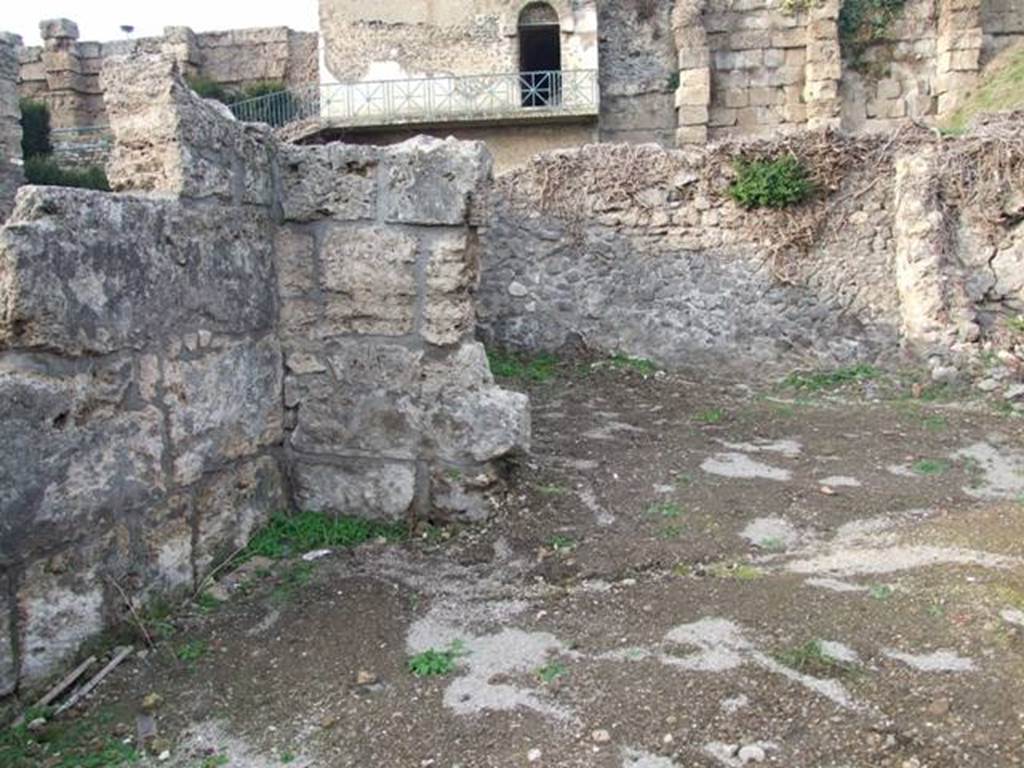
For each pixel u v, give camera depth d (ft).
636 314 33.17
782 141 32.32
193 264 12.98
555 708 9.83
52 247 10.37
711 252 32.83
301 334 15.49
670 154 32.86
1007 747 8.54
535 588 13.15
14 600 10.00
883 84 57.77
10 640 9.94
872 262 32.24
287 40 71.31
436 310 15.03
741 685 9.95
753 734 9.07
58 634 10.58
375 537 15.10
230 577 13.55
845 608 11.65
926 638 10.71
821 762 8.57
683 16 57.26
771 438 22.39
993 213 30.96
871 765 8.46
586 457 19.85
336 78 61.77
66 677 10.59
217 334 13.61
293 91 68.44
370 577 13.56
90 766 9.18
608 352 33.14
